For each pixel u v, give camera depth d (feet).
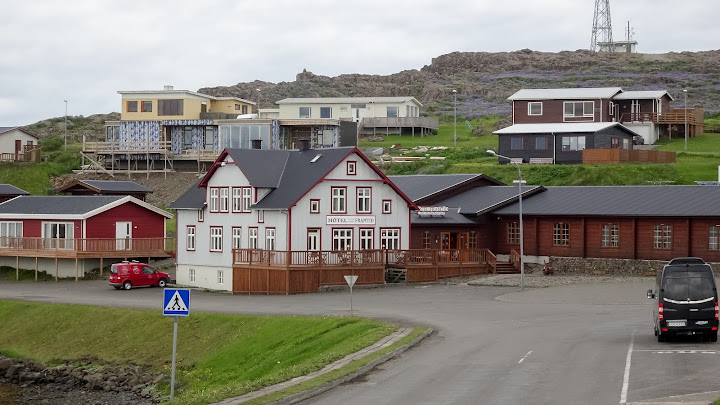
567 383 93.20
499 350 116.88
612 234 232.12
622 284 206.08
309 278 213.87
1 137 384.47
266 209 221.25
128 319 184.34
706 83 555.28
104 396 150.82
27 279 260.01
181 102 386.32
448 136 418.51
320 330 150.82
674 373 96.07
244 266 222.48
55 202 271.28
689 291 118.83
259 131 350.84
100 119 527.40
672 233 221.46
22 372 169.07
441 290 208.85
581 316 152.87
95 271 258.98
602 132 323.37
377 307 175.94
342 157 224.53
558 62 640.17
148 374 159.84
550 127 333.42
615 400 84.07
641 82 565.12
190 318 176.35
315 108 431.84
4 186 306.76
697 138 367.66
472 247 249.14
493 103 526.98
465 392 91.04
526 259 245.65
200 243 241.14
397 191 232.12
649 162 304.30
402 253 227.20
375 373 104.73
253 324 166.09
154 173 351.67
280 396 91.86
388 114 426.51
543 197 249.55
